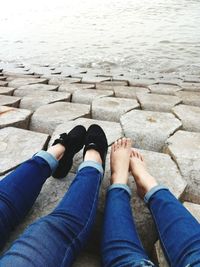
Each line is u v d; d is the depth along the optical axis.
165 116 2.45
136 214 1.39
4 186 1.19
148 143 2.08
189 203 1.45
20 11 15.92
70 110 2.60
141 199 1.46
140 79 4.46
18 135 2.05
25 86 3.55
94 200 1.22
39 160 1.37
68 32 9.67
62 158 1.54
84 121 2.34
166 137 2.08
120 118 2.39
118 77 4.60
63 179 1.61
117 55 6.54
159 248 1.23
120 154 1.59
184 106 2.76
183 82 4.34
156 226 1.17
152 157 1.82
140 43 7.70
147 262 0.93
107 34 9.11
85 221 1.10
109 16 12.77
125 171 1.47
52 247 0.94
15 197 1.17
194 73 5.08
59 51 7.07
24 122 2.31
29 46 7.68
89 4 17.50
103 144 1.60
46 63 5.93
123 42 7.89
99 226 1.36
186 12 12.62
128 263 0.94
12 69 5.32
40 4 19.19
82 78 4.34
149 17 11.91
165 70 5.28
